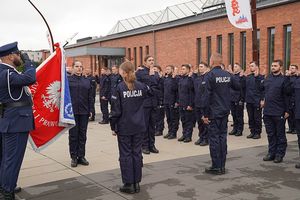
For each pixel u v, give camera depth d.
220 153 6.48
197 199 5.28
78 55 32.31
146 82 7.83
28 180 6.36
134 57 31.20
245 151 8.33
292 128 10.71
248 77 10.13
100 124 13.62
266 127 7.44
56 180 6.32
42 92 6.20
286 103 7.26
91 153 8.39
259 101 9.85
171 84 10.09
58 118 6.36
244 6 11.73
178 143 9.51
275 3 18.41
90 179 6.34
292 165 7.06
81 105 7.11
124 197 5.43
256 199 5.24
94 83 14.11
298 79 7.04
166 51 27.34
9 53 5.18
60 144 9.54
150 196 5.45
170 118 10.23
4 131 5.13
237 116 10.55
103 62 34.91
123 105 5.51
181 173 6.59
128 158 5.57
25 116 5.21
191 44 24.80
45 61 6.22
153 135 8.27
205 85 6.45
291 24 17.83
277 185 5.85
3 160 5.28
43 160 7.78
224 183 5.98
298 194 5.42
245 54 20.81
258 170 6.73
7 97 5.15
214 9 24.25
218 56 6.60
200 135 9.27
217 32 22.59
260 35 19.55
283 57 18.45
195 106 9.27
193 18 25.80
